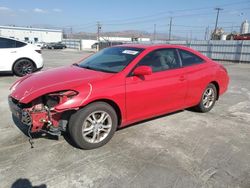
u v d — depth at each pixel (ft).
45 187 8.81
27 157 10.70
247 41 73.26
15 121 14.76
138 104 12.80
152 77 13.24
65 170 9.83
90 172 9.75
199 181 9.35
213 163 10.65
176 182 9.25
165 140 12.76
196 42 88.38
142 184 9.09
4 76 30.19
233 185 9.20
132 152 11.40
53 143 12.00
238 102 21.16
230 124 15.47
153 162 10.59
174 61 14.89
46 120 10.73
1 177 9.28
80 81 11.27
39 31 231.71
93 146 11.53
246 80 34.96
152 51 13.87
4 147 11.55
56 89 10.53
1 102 18.75
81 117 10.88
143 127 14.34
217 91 18.22
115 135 13.14
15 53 29.32
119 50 14.74
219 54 81.87
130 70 12.53
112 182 9.17
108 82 11.62
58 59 66.54
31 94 10.52
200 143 12.55
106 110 11.63
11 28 216.95
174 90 14.42
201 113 17.43
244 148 12.17
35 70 31.07
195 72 15.78
